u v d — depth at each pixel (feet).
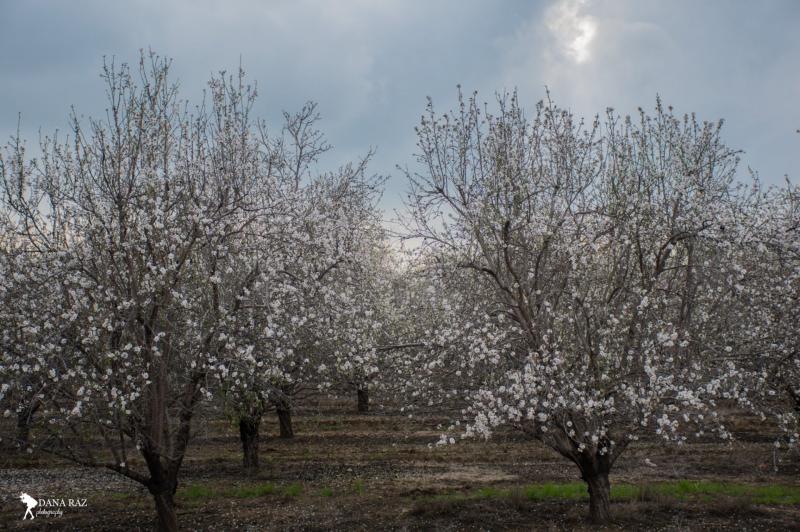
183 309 35.29
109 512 41.88
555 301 37.65
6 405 33.19
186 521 39.60
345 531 37.35
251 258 41.06
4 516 40.93
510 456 59.62
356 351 44.52
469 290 42.50
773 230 39.86
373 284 65.31
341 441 68.59
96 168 36.04
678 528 36.09
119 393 32.09
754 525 37.47
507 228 38.29
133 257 35.27
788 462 53.88
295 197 46.73
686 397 32.12
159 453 33.68
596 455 37.81
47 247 34.76
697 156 44.11
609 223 39.58
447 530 37.09
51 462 58.34
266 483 49.98
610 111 41.04
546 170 40.01
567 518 38.73
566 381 34.60
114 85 36.35
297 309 40.24
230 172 42.93
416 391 42.22
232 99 46.62
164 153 38.70
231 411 44.91
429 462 57.62
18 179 35.63
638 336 36.32
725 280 38.52
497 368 37.24
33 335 31.65
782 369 42.16
